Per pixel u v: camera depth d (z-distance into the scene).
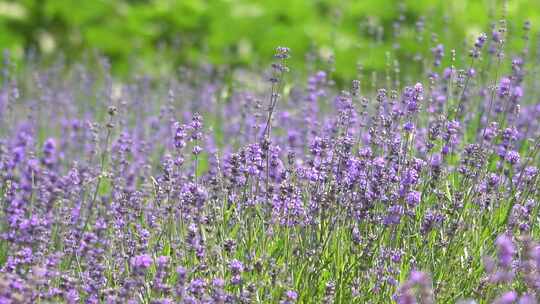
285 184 6.12
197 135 6.43
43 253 6.16
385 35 15.08
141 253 5.95
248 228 6.16
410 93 6.51
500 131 7.12
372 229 6.25
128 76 14.32
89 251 6.35
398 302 5.54
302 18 16.14
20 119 10.95
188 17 16.61
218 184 6.72
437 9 14.47
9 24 17.02
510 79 7.88
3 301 5.19
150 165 8.56
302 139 8.59
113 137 9.67
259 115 7.58
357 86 7.09
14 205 6.94
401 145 6.50
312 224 6.17
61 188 7.62
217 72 14.38
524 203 6.30
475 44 7.27
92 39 16.53
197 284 5.45
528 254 5.20
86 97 11.74
